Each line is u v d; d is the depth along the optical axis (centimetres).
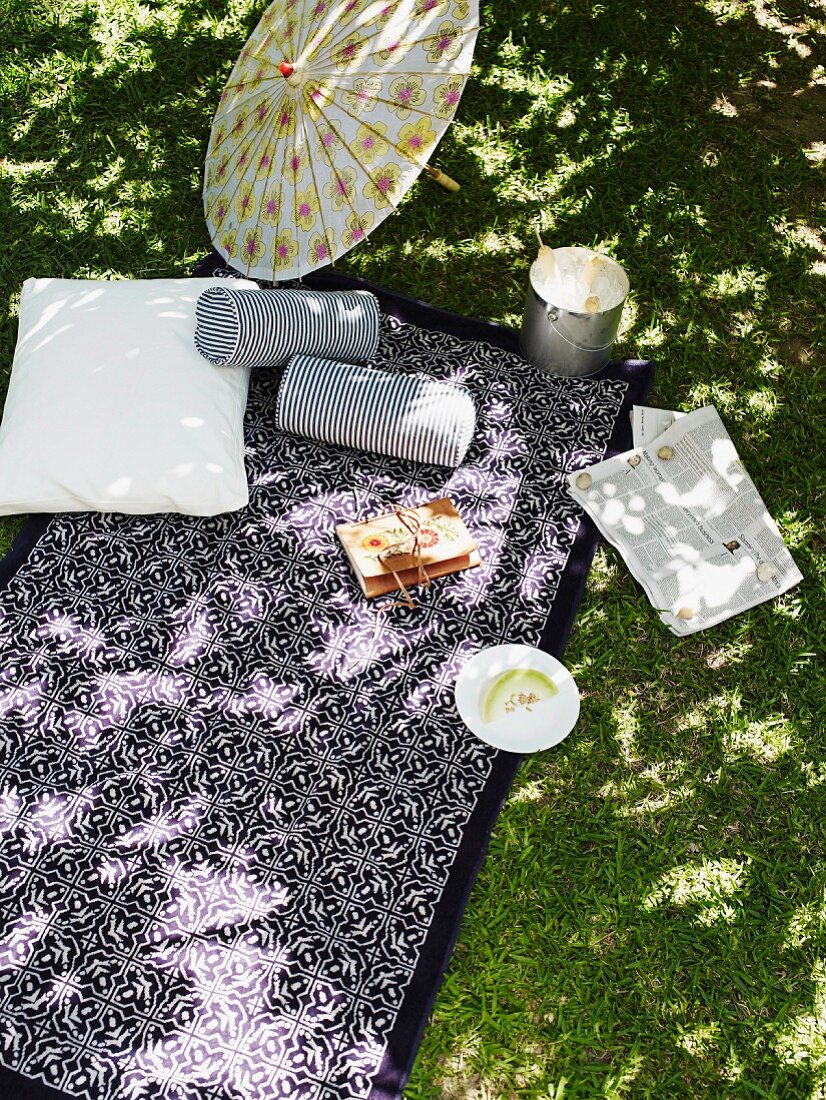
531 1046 154
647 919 164
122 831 166
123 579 190
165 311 204
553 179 246
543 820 171
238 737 175
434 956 157
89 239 236
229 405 199
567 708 177
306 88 194
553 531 198
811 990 159
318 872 163
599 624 190
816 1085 152
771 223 242
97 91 259
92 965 155
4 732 175
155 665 182
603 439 209
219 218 212
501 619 188
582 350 210
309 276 230
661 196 244
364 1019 152
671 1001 158
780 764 178
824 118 260
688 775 176
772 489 207
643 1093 151
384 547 188
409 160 192
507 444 208
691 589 192
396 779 171
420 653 184
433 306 226
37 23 270
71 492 188
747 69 267
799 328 228
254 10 274
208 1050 150
